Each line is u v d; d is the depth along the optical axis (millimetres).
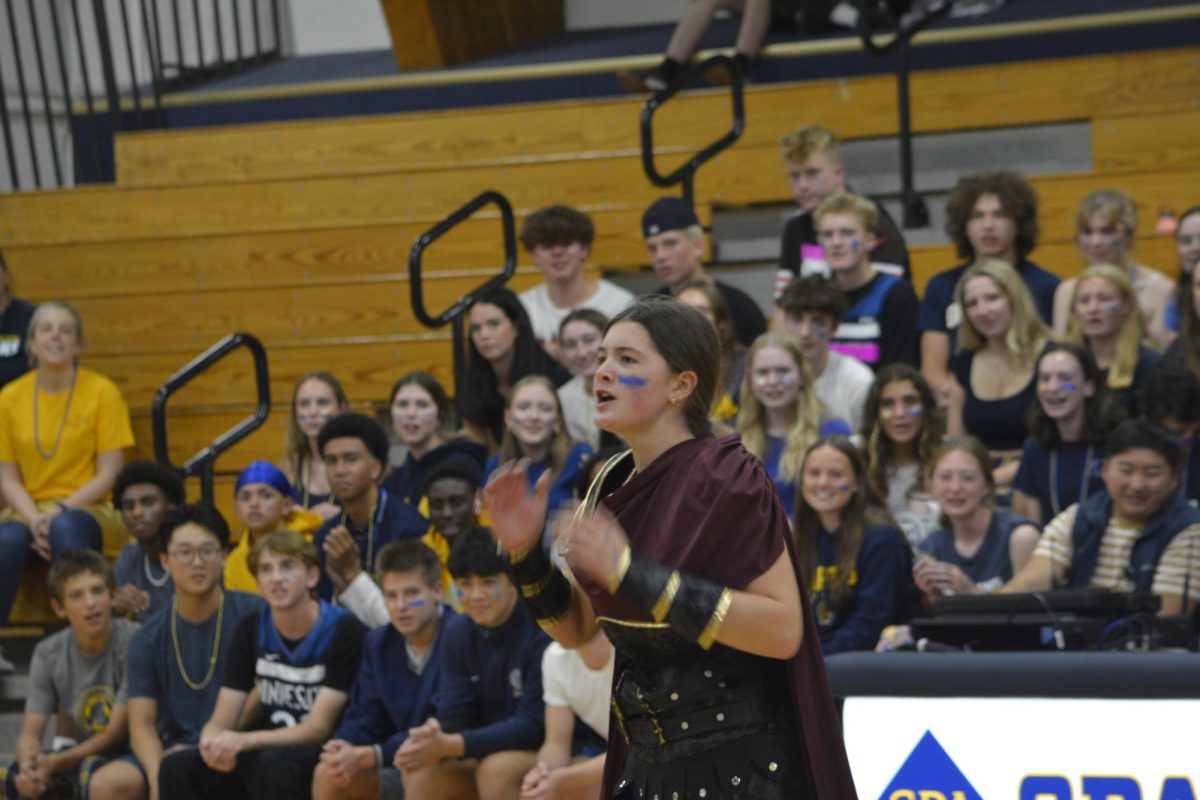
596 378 8523
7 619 21156
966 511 15781
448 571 16859
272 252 26344
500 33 32250
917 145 25594
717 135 26297
